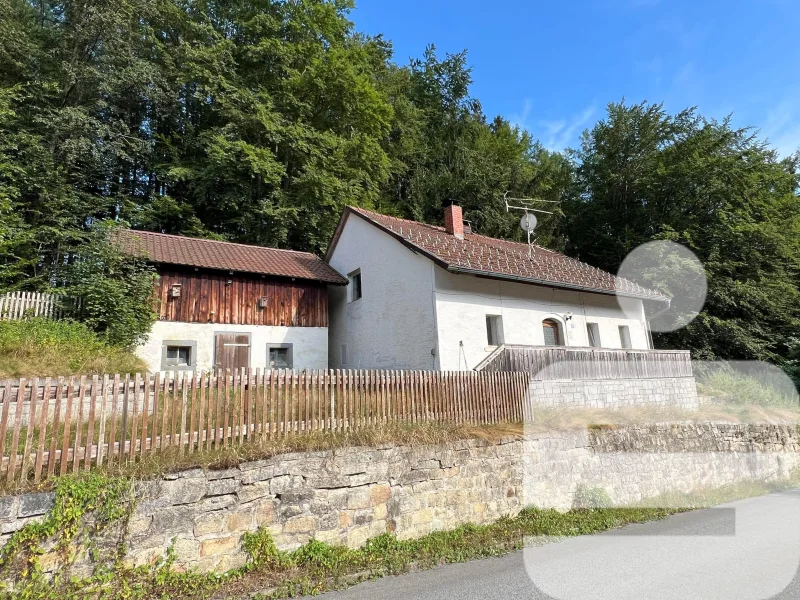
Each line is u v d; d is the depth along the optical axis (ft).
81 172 65.05
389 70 110.42
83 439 18.65
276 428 23.06
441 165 101.50
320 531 22.12
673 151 94.84
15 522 16.30
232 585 18.81
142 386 20.06
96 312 41.34
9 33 64.28
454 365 45.06
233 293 52.11
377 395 26.91
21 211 54.95
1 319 37.14
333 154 80.84
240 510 20.34
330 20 91.04
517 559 21.74
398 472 25.05
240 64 84.74
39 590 16.06
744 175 88.17
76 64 67.36
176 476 19.24
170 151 76.13
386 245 53.78
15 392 17.69
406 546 23.52
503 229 90.99
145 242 51.83
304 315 56.39
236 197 73.72
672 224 89.92
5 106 56.34
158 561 18.22
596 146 104.47
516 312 50.49
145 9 74.69
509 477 29.40
